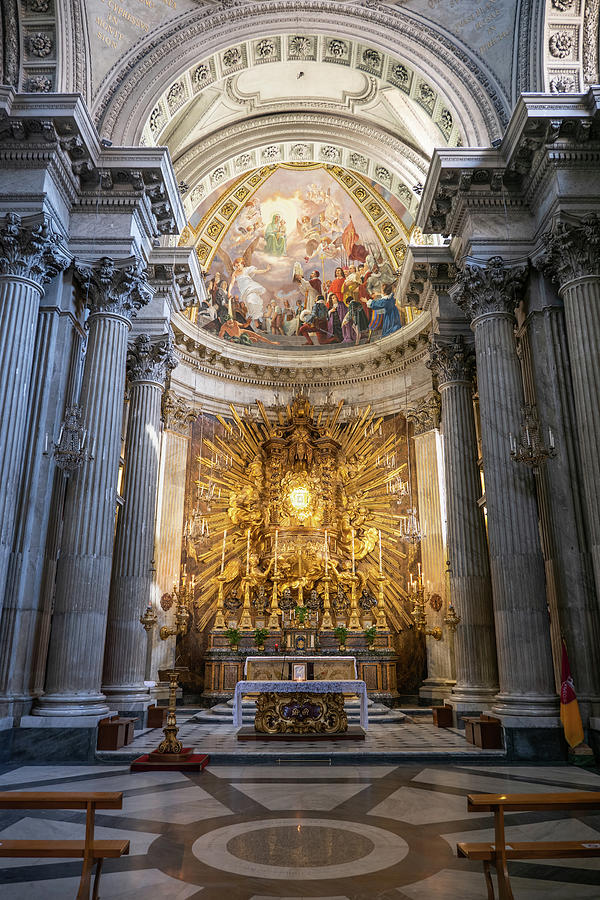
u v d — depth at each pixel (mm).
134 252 8977
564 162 8078
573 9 8711
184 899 3195
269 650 13453
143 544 10578
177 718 11680
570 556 7762
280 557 14797
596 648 7465
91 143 8508
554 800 3225
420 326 14922
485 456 8383
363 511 15695
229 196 16000
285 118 13836
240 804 5191
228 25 10297
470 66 9773
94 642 7832
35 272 8062
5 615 7527
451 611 10070
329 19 10367
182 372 15719
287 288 17375
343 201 16422
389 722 10984
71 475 8250
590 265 7820
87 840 3162
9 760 7191
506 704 7582
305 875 3533
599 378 7492
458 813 4891
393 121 13203
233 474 16047
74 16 8906
